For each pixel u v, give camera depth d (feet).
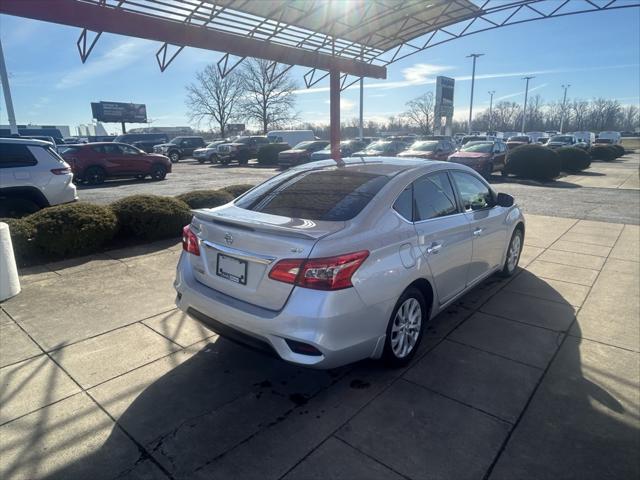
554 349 11.15
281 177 12.10
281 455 7.48
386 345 9.50
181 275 10.28
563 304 14.07
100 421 8.31
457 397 9.12
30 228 17.88
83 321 12.56
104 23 21.08
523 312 13.44
